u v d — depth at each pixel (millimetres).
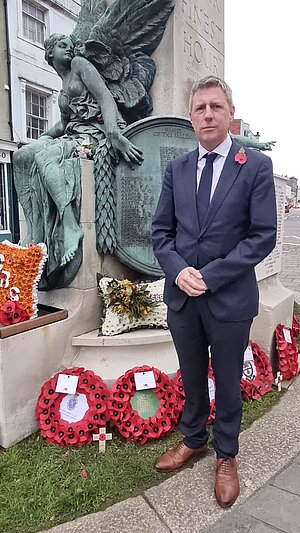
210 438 2422
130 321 2855
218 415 2020
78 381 2498
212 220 1800
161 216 2010
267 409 2775
